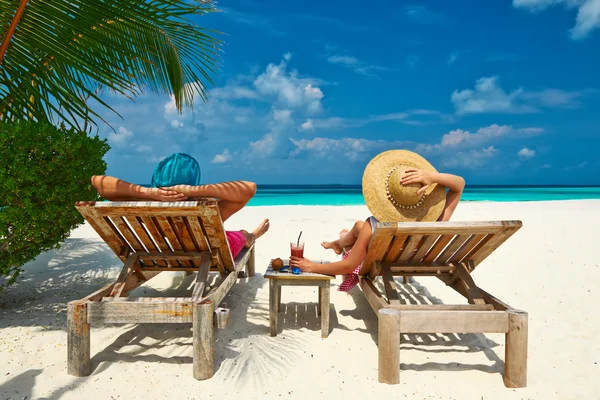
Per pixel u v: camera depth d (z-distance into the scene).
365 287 3.61
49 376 2.77
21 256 3.78
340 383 2.76
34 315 3.84
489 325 2.79
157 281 5.04
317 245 7.27
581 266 5.77
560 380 2.85
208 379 2.77
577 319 3.95
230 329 3.62
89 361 2.82
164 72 5.08
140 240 3.43
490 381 2.83
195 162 3.30
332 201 31.77
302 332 3.60
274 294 3.47
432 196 3.33
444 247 3.38
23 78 3.87
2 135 3.41
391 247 3.26
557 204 16.08
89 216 3.02
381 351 2.77
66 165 3.84
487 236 3.16
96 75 4.00
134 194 3.14
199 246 3.36
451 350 3.29
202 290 3.04
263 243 7.38
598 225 9.20
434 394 2.66
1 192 3.48
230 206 3.34
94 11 3.82
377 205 3.32
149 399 2.54
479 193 50.38
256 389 2.68
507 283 5.10
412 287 4.99
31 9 3.63
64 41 3.84
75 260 5.97
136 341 3.33
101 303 2.81
